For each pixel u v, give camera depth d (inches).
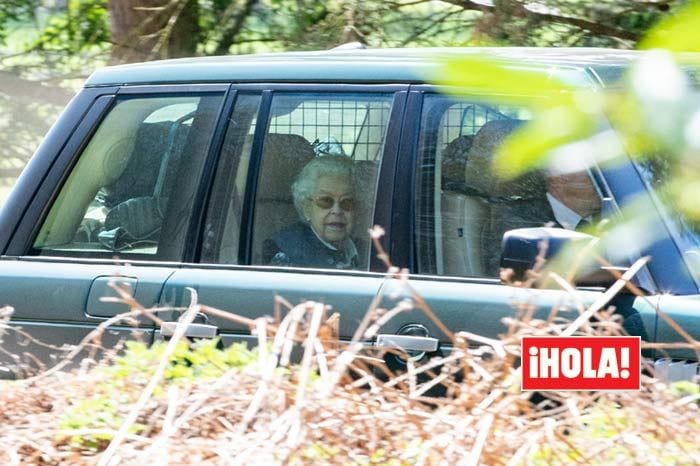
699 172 184.9
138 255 612.7
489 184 545.3
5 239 633.0
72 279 607.2
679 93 169.5
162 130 627.5
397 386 474.9
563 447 325.4
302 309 361.4
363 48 676.1
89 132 641.0
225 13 1485.0
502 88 184.4
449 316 533.6
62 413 392.5
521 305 412.2
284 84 604.4
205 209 605.0
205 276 586.6
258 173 598.5
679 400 340.2
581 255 400.2
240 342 569.6
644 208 250.1
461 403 343.0
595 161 187.9
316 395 332.8
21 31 1608.0
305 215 585.3
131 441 364.2
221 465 319.3
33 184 639.8
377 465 326.0
